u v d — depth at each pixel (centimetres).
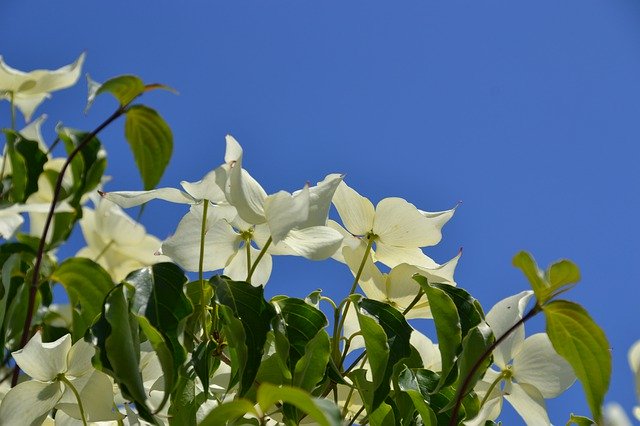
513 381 113
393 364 105
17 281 115
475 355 103
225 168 105
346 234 118
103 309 99
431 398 108
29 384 108
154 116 104
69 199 130
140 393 97
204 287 109
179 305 101
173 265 102
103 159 131
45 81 137
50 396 109
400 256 118
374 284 116
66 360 109
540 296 98
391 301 116
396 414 109
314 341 103
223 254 115
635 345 101
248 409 85
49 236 134
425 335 119
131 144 105
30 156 126
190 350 106
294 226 104
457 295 110
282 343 103
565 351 98
